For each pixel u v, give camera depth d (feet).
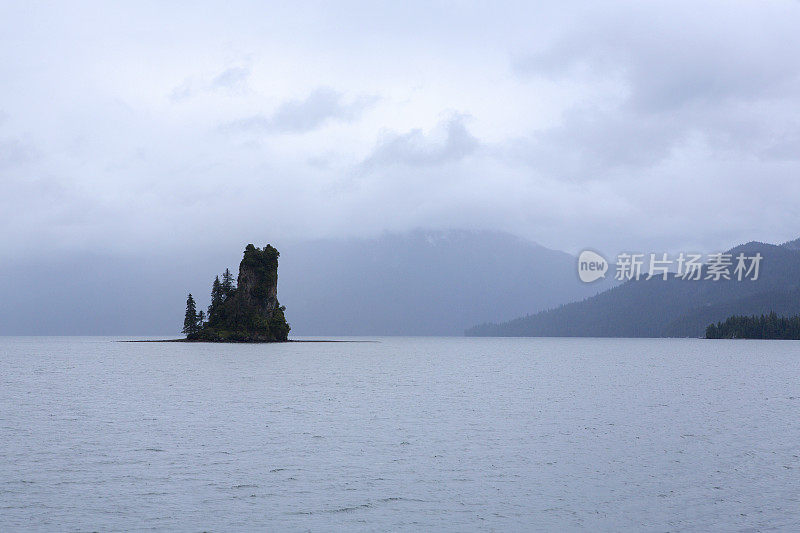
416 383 313.94
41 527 93.45
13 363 491.72
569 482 117.08
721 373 393.29
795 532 92.73
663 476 120.98
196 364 469.16
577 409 210.59
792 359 589.32
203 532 92.38
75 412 200.64
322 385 299.38
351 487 113.70
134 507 102.37
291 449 143.13
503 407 215.72
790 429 170.50
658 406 219.41
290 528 94.27
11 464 128.26
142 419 185.88
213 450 141.69
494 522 96.99
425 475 121.39
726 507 103.35
